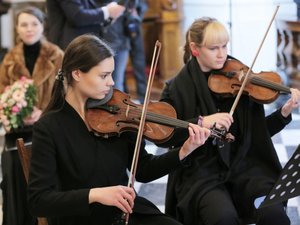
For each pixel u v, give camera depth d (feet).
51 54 9.96
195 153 7.47
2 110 9.10
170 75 19.56
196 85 7.62
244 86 7.57
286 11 15.40
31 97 9.18
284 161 11.19
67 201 5.79
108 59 6.19
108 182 6.35
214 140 7.34
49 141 6.11
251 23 15.72
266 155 7.50
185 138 7.20
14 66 9.96
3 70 10.05
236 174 7.39
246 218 7.18
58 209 5.82
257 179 7.23
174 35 19.29
